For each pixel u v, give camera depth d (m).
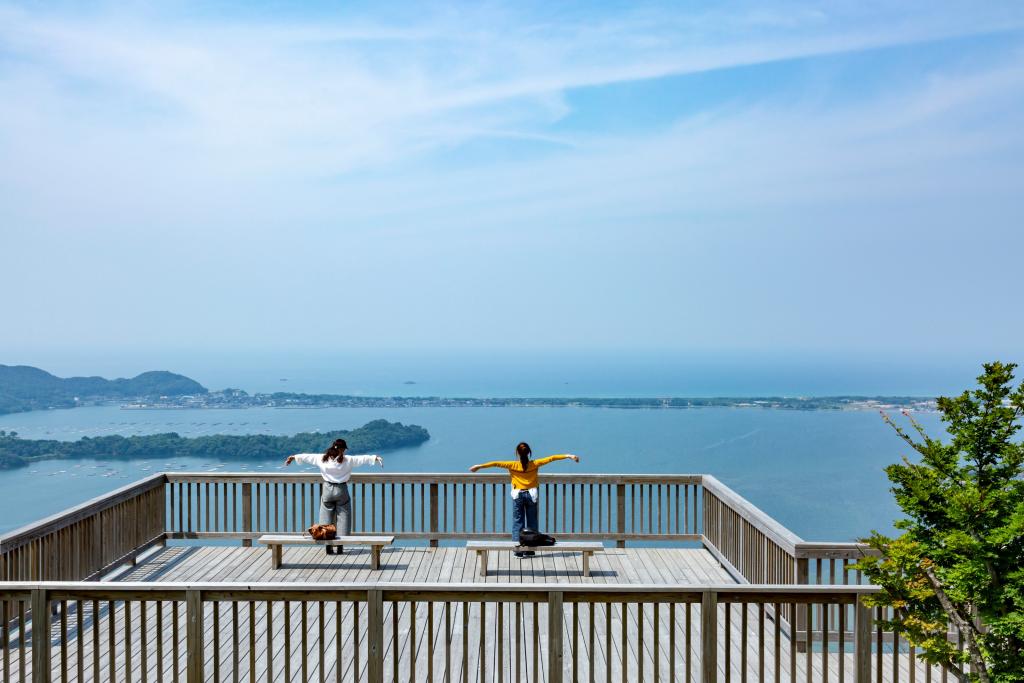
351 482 10.23
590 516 10.28
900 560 4.52
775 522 7.57
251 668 4.89
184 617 7.16
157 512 10.07
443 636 6.73
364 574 9.10
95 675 4.96
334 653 6.32
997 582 4.40
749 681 5.96
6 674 5.02
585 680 5.96
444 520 10.33
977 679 4.44
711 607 4.84
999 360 4.61
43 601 4.93
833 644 6.82
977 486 4.56
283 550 10.09
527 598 4.82
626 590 4.81
